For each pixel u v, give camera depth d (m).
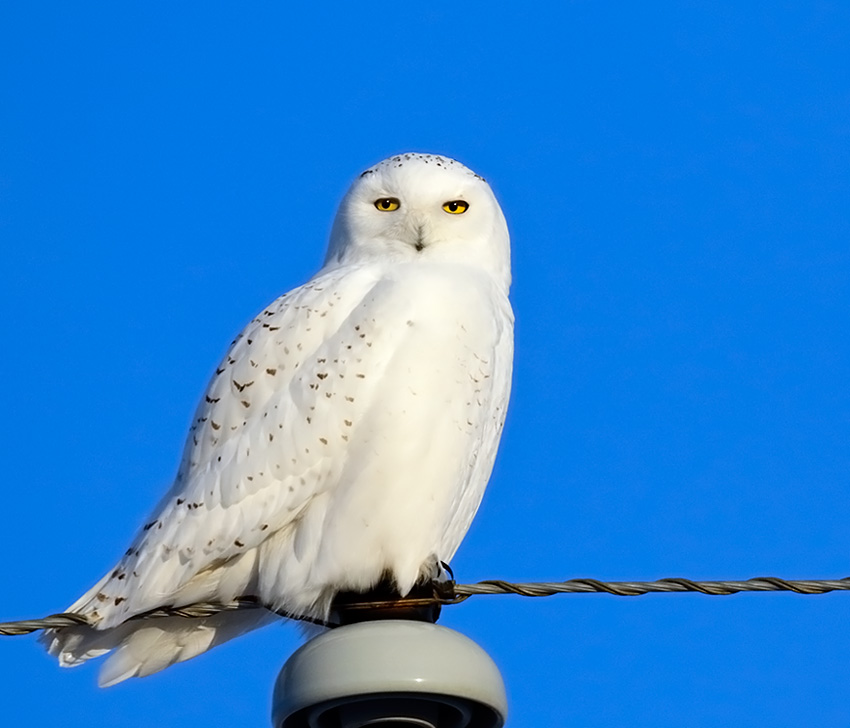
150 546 10.16
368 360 10.28
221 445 10.45
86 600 10.22
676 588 8.86
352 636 8.07
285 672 8.06
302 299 10.80
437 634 8.14
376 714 8.00
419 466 10.09
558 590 8.94
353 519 10.03
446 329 10.41
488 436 11.15
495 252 12.70
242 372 10.58
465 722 8.33
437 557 10.45
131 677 10.30
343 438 10.16
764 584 8.86
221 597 10.34
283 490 10.13
